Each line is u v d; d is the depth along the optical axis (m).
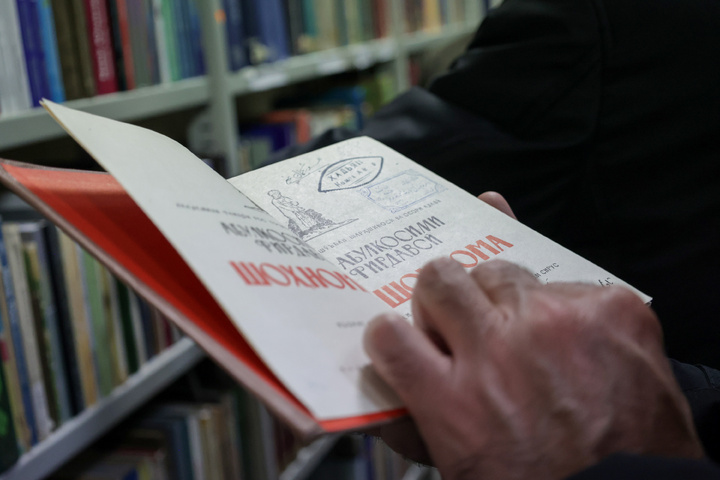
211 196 0.38
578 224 0.64
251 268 0.32
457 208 0.48
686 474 0.25
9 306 0.81
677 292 0.60
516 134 0.66
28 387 0.84
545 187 0.64
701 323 0.59
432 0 2.52
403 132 0.67
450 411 0.27
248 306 0.29
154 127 1.41
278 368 0.27
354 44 1.90
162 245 0.34
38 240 0.85
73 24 0.92
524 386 0.27
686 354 0.60
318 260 0.38
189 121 1.27
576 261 0.44
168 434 1.11
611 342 0.28
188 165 0.40
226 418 1.25
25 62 0.85
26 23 0.85
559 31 0.64
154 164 0.36
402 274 0.41
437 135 0.66
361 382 0.29
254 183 0.48
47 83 0.88
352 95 1.91
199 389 1.29
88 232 0.31
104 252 0.31
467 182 0.64
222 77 1.23
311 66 1.57
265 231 0.38
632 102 0.61
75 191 0.35
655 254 0.62
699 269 0.60
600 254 0.64
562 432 0.27
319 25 1.69
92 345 0.96
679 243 0.61
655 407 0.28
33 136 0.84
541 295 0.29
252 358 0.29
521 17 0.67
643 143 0.61
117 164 0.33
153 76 1.09
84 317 0.94
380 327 0.28
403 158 0.54
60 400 0.90
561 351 0.27
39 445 0.86
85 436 0.93
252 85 1.33
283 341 0.28
